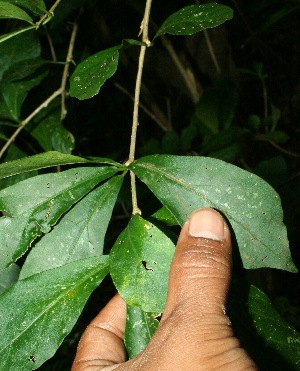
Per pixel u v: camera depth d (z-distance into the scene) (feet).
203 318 0.62
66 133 1.15
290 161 2.02
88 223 0.69
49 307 0.65
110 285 2.09
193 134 1.61
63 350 1.87
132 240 0.61
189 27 0.71
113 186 0.69
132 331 0.66
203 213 0.62
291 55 2.25
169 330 0.62
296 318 1.76
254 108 2.24
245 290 0.69
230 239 0.63
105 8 1.77
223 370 0.58
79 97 0.63
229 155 1.47
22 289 0.66
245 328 0.66
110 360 0.82
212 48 1.75
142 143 2.18
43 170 1.26
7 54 1.11
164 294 0.59
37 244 0.68
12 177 1.07
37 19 1.12
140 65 0.71
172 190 0.64
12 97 1.13
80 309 0.65
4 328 0.65
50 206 0.67
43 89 1.31
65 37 1.53
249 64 2.28
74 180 0.68
